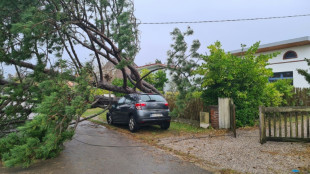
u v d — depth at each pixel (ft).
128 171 15.46
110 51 32.19
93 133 30.42
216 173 14.97
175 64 28.09
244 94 29.66
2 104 23.89
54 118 17.66
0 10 22.63
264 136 22.24
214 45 32.96
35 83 24.57
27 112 24.70
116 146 22.86
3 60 22.02
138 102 29.53
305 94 38.65
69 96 21.21
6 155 16.65
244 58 32.71
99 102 37.70
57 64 25.44
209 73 30.96
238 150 20.17
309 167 15.44
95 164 17.07
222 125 29.96
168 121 30.60
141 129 32.48
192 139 25.17
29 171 15.66
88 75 25.94
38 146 16.62
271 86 35.73
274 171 14.94
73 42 32.99
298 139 21.91
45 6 22.97
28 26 18.61
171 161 17.69
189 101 31.45
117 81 57.88
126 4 29.81
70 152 20.61
